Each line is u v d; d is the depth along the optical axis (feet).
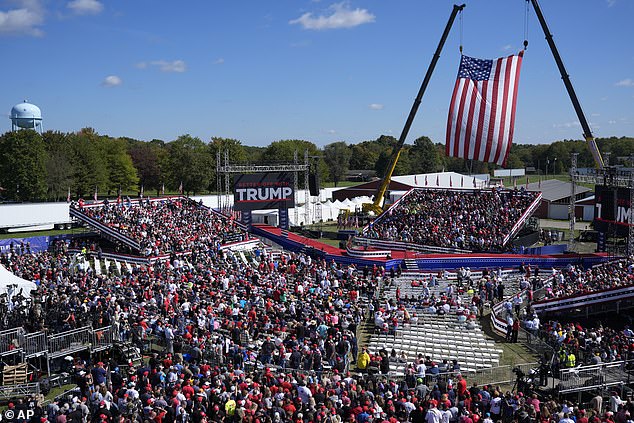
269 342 90.22
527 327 113.91
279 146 475.72
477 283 149.07
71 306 103.40
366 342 111.55
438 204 236.43
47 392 83.87
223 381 70.74
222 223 222.07
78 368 81.56
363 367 91.56
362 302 134.92
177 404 62.69
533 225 250.57
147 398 65.57
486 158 191.21
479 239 201.87
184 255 174.81
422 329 117.39
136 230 186.09
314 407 60.23
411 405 64.85
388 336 113.60
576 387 85.46
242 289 127.65
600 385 85.87
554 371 91.91
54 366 91.56
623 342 100.12
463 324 119.85
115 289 116.98
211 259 166.91
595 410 67.82
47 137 390.01
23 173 317.83
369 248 198.08
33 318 96.68
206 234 201.57
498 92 185.98
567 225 303.48
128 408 64.03
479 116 187.93
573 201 201.46
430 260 184.65
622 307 130.21
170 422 61.67
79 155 366.43
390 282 155.12
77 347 91.91
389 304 125.80
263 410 62.03
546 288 142.61
